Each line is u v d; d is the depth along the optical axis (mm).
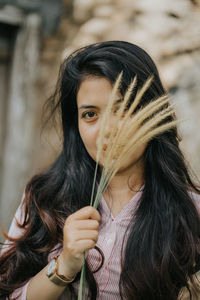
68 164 1815
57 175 1822
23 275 1692
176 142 1824
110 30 3732
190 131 3312
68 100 1769
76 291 1678
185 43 3520
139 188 1762
